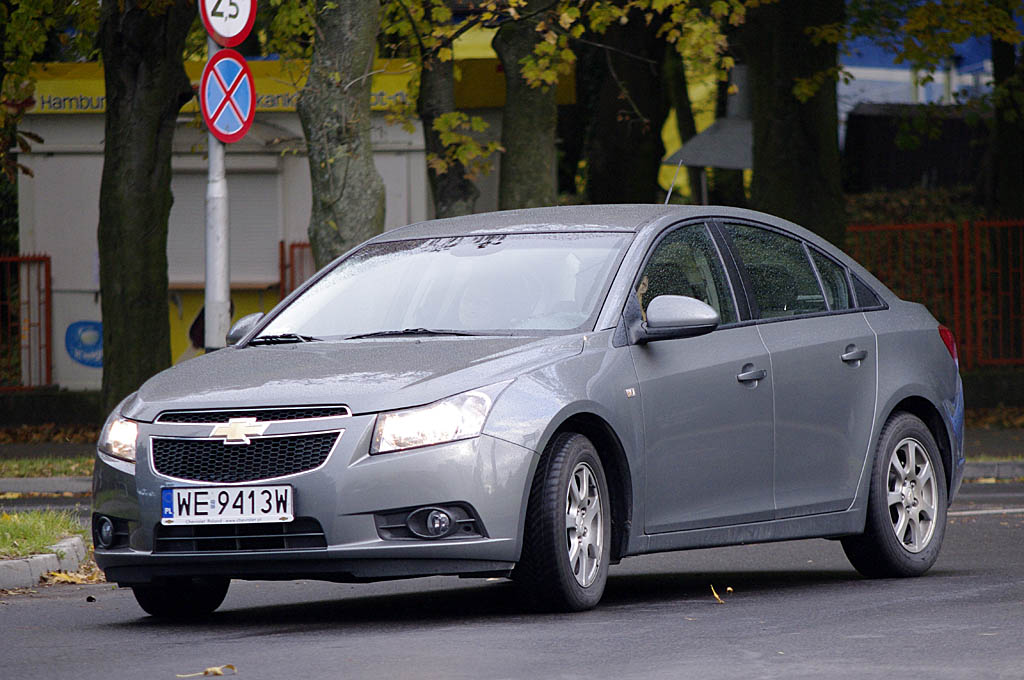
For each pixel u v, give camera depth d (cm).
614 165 8412
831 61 6275
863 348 2803
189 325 7650
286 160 7500
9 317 7575
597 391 2328
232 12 4347
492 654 1964
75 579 3077
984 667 1831
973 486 5172
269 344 2542
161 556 2236
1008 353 7062
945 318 7244
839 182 6312
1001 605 2366
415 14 5684
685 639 2069
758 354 2603
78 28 6919
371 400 2195
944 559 3164
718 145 8038
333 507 2161
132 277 6097
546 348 2341
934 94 12288
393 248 2727
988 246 7056
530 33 5394
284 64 7119
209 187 4378
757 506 2584
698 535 2492
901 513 2823
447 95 5469
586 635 2105
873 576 2831
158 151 6100
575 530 2292
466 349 2325
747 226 2770
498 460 2189
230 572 2219
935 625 2170
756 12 6300
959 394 3023
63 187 7631
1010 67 7888
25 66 6931
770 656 1930
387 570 2164
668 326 2405
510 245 2620
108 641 2231
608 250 2542
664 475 2431
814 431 2683
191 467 2236
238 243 7562
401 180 7438
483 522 2177
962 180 11188
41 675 1933
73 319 7625
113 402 6106
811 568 3072
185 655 2053
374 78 7350
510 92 5462
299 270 7519
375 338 2484
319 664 1925
